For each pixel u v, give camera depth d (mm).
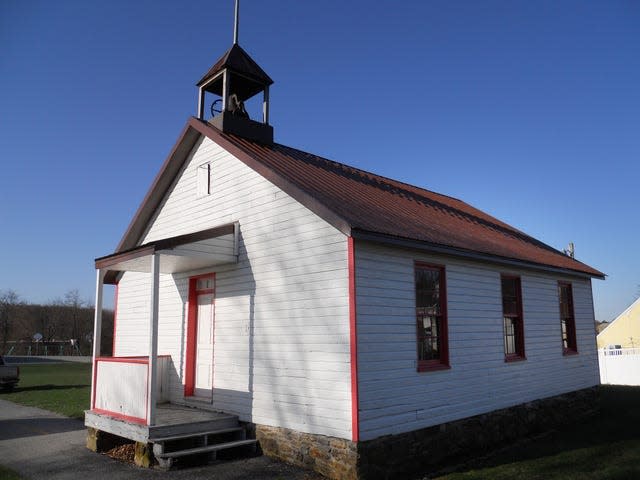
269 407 8930
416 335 8867
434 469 8430
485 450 9828
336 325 7992
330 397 7922
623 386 21156
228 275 10242
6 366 20031
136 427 8539
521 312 12094
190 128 11578
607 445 9852
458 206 16516
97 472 8023
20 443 10227
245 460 8609
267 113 13039
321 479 7641
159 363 11328
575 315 14703
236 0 13320
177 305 11430
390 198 12031
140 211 12742
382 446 7789
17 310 64625
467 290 10352
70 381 24469
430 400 8906
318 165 12430
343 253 8047
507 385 11062
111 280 13719
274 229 9367
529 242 15266
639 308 30406
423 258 9297
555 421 12547
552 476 7797
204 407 10289
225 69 12367
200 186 11469
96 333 10273
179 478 7641
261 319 9352
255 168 9852
